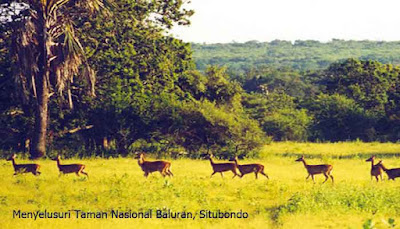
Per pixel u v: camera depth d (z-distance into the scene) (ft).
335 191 109.60
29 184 121.49
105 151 211.20
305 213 92.73
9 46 210.38
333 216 91.15
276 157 200.75
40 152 193.88
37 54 192.95
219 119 204.74
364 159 191.01
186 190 114.42
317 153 220.02
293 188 120.88
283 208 94.79
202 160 191.21
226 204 103.04
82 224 85.92
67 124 223.10
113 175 138.62
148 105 210.59
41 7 188.75
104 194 110.22
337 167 164.35
